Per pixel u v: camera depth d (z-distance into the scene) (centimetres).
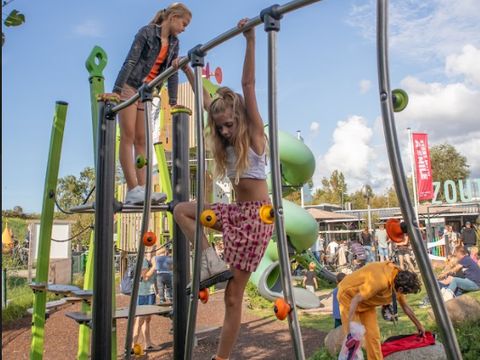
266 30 218
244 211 256
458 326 623
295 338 194
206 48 256
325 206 3238
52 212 518
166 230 1118
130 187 377
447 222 2853
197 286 248
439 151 5200
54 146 518
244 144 248
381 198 5338
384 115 164
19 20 298
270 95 210
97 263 343
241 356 669
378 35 167
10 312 1038
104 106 355
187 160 396
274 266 917
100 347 335
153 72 391
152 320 948
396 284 467
